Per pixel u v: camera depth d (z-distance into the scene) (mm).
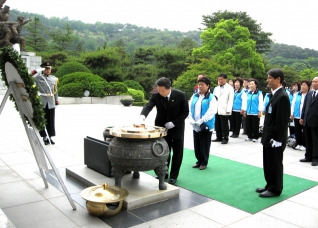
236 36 28062
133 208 3318
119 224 2971
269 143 3637
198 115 4812
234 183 4242
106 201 2986
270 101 3646
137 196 3416
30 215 3119
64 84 16688
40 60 19250
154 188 3697
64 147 5980
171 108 3988
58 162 4980
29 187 3879
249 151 6262
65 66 19000
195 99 4887
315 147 5305
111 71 25109
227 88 6926
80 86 16172
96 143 4195
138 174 4043
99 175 4105
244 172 4762
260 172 4773
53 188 3857
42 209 3266
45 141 6113
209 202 3564
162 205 3438
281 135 3514
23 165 4762
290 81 30562
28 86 2963
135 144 3248
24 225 2906
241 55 27609
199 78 4855
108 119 10305
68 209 3279
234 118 8023
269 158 3723
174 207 3393
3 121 8578
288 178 4547
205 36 28734
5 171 4473
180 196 3719
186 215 3205
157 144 3340
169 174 4438
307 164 5383
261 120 11094
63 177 4277
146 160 3238
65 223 2963
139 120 3711
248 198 3705
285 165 5297
